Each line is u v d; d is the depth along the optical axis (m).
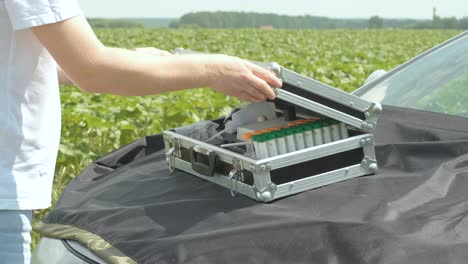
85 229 2.11
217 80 1.96
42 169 2.03
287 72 2.01
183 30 51.31
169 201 2.14
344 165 2.11
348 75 12.98
